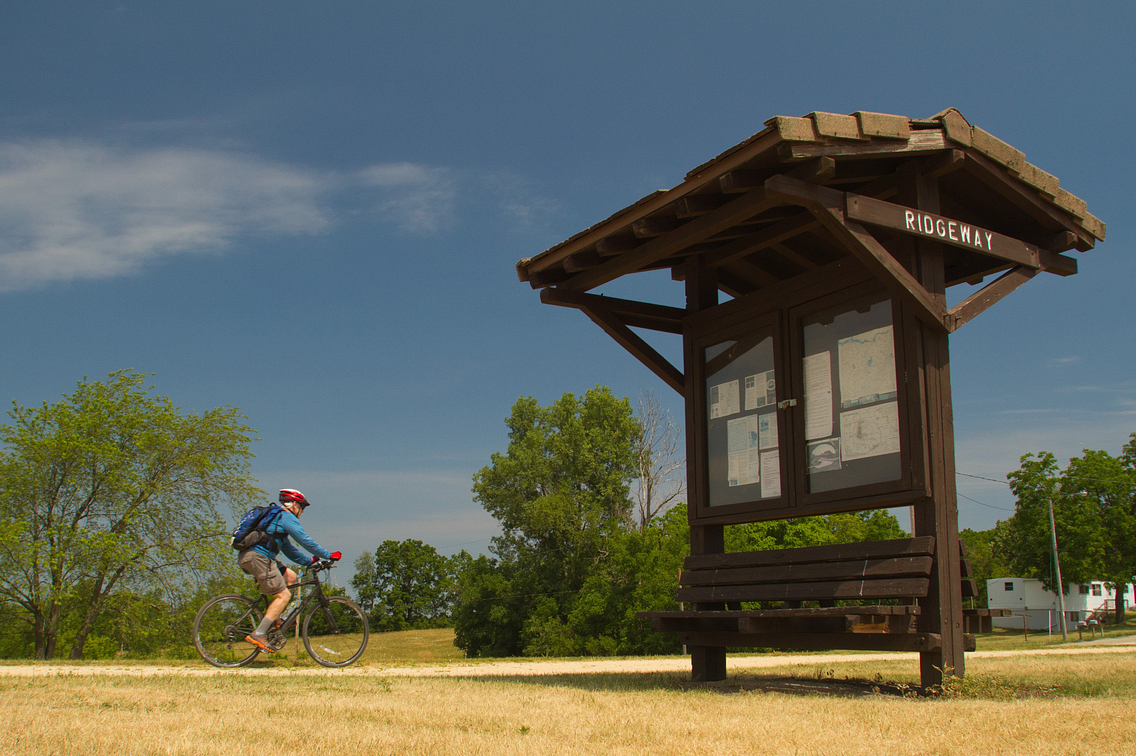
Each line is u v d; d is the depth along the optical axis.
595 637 49.22
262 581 8.21
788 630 7.26
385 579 124.94
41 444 31.92
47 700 5.19
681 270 9.50
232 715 4.62
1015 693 6.43
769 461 8.07
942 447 6.77
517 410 60.56
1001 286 7.43
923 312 6.80
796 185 6.23
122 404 33.78
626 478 56.03
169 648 32.53
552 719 4.68
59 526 32.34
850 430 7.34
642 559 47.94
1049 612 54.31
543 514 53.06
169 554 32.09
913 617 6.41
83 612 33.12
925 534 6.66
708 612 7.91
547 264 8.87
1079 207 7.99
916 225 6.81
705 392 8.94
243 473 34.09
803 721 4.64
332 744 3.70
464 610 56.56
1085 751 3.65
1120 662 11.50
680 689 7.04
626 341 9.11
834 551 7.14
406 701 5.43
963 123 6.99
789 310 8.05
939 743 3.88
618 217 7.83
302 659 8.84
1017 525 56.00
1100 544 52.41
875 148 6.59
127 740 3.59
